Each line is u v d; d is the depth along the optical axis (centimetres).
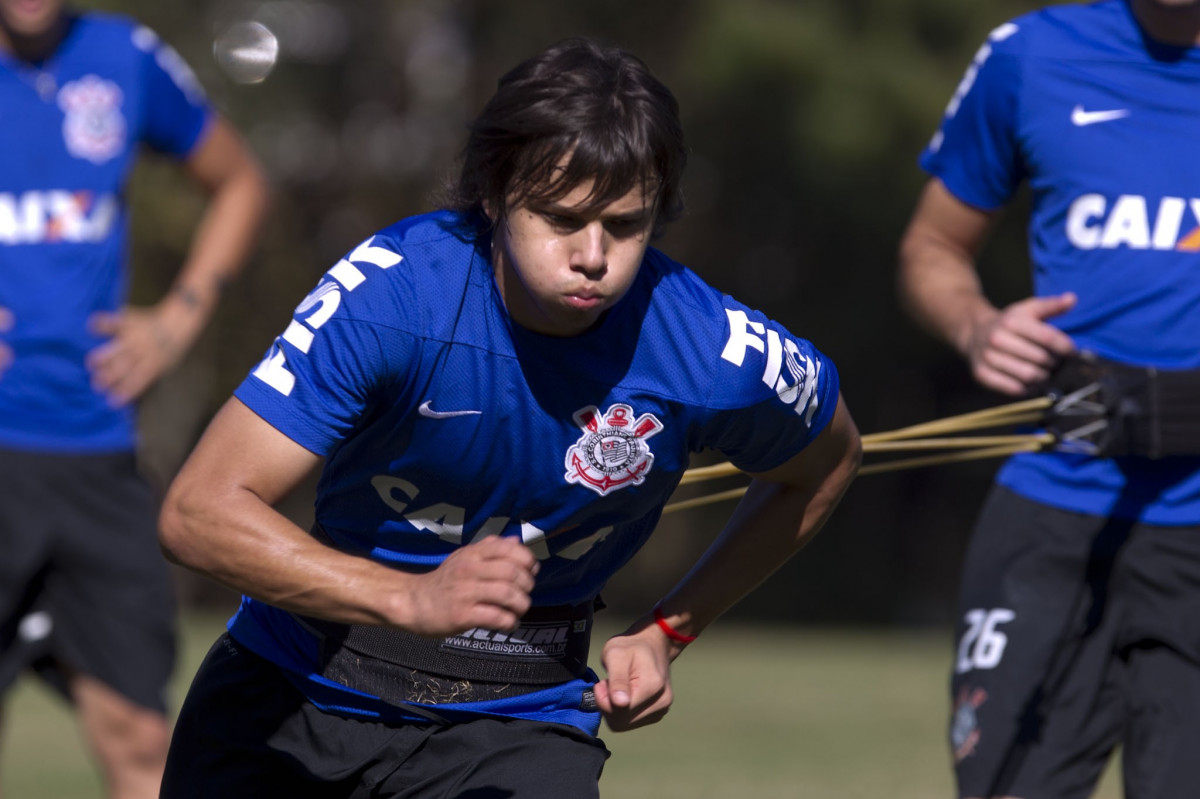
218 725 1062
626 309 963
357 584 877
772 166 7750
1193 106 1345
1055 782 1311
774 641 6581
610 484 988
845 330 8381
